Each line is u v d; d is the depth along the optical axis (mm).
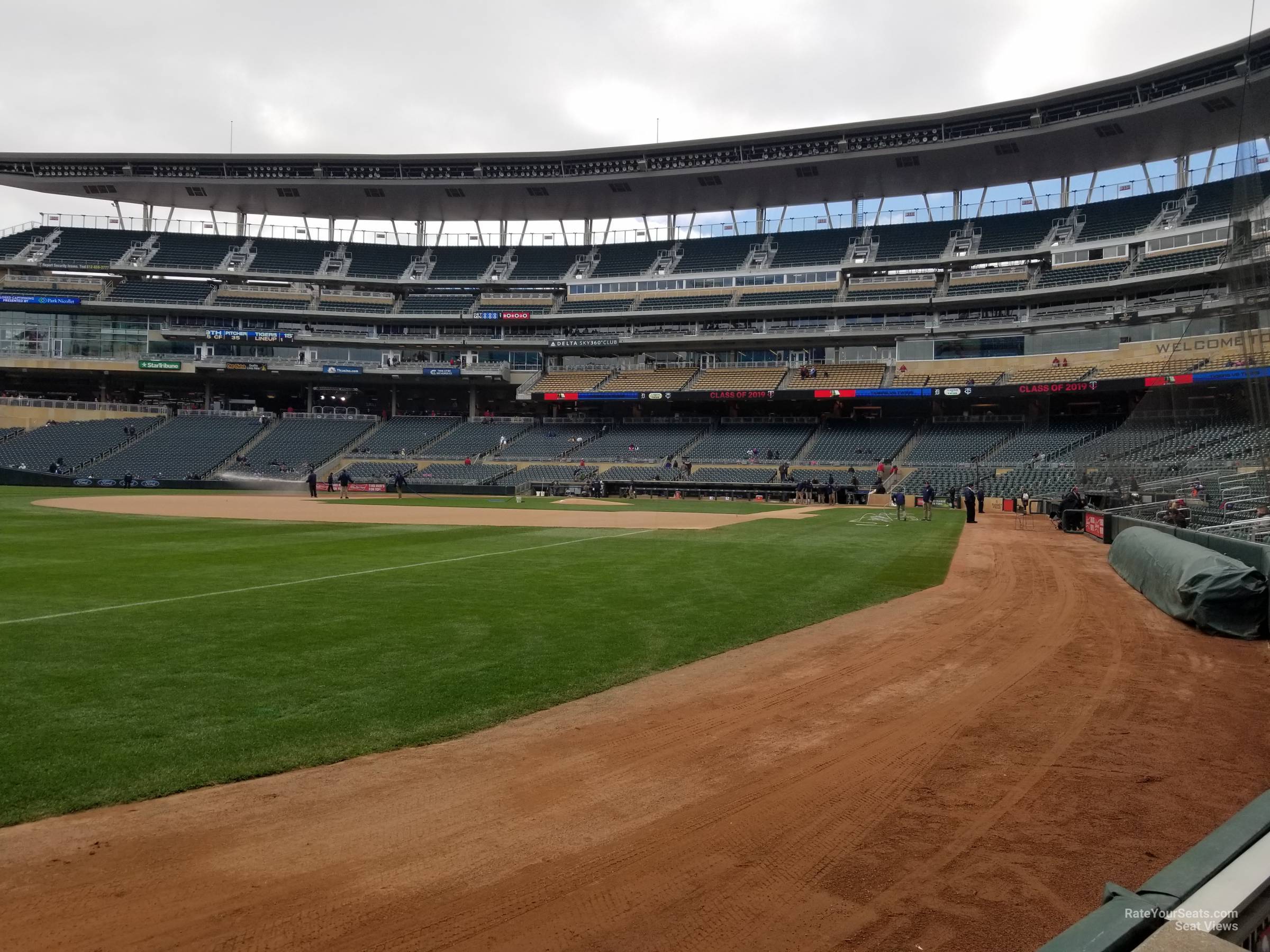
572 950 3377
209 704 6855
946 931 3512
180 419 68312
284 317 68438
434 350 70250
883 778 5414
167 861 4176
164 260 70188
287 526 27125
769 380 60344
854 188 63625
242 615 10906
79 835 4465
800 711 6949
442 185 66250
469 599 12312
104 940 3441
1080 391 47906
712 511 39031
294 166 67625
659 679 7977
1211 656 9172
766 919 3637
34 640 9242
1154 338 47688
